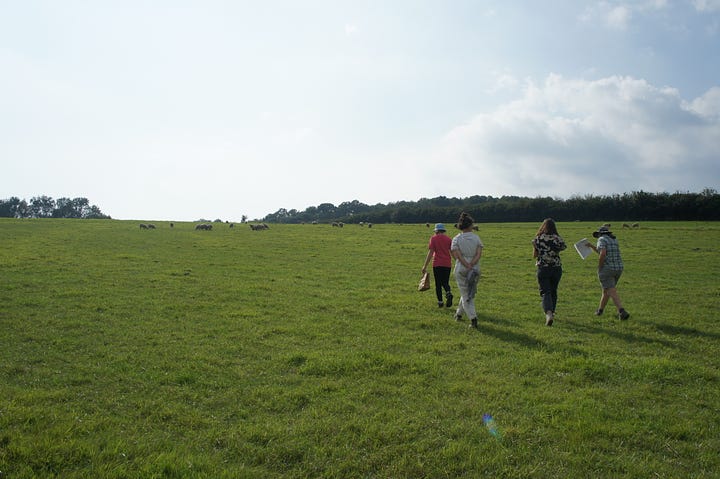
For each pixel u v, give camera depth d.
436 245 13.50
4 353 8.84
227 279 18.86
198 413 6.40
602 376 7.97
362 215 132.12
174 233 40.50
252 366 8.42
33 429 5.70
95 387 7.28
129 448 5.34
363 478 4.97
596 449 5.55
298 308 13.71
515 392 7.21
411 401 6.89
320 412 6.47
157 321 11.76
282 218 177.38
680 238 38.06
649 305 14.52
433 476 5.00
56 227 43.69
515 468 5.11
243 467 5.03
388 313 13.18
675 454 5.49
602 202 100.88
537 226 59.31
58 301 13.75
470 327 11.49
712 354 9.41
